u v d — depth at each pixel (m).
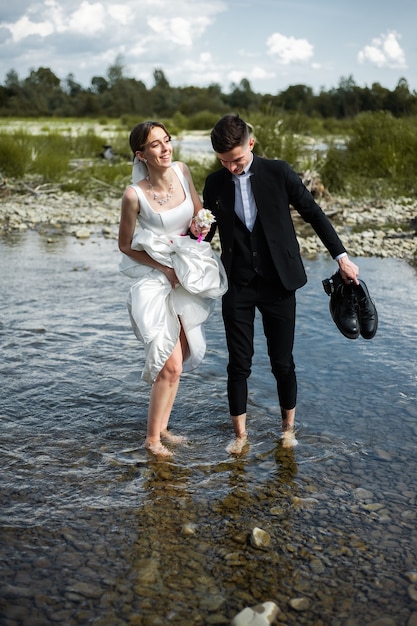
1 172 14.59
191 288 3.43
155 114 74.06
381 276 7.61
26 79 85.56
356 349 5.22
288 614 2.43
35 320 5.87
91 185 15.14
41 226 11.11
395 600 2.50
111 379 4.64
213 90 78.62
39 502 3.13
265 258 3.44
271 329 3.62
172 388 3.70
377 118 16.20
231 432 3.94
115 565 2.69
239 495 3.24
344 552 2.79
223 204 3.42
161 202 3.50
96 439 3.81
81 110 77.69
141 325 3.46
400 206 12.65
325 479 3.39
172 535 2.90
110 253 8.97
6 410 4.12
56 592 2.52
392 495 3.23
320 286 7.16
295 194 3.41
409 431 3.89
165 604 2.47
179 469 3.49
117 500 3.18
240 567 2.69
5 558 2.71
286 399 3.79
